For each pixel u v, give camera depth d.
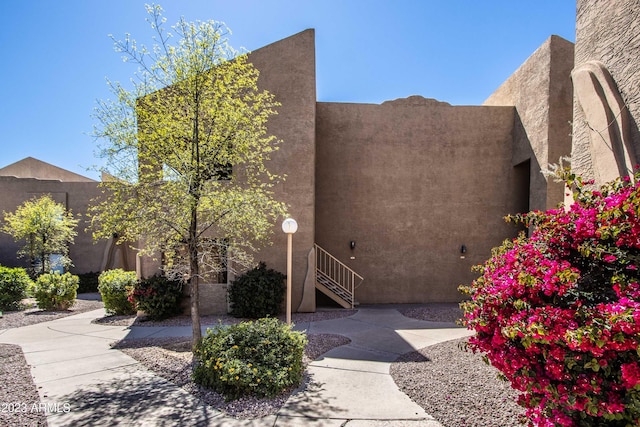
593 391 2.01
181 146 6.00
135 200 5.73
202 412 4.01
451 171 12.17
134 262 17.67
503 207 12.15
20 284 11.93
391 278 12.03
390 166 12.16
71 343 7.15
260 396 4.33
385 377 5.03
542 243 2.93
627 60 4.57
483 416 3.77
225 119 5.88
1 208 17.47
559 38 9.93
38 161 21.97
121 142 5.79
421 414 3.88
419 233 12.13
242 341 4.89
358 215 12.09
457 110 12.25
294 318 9.32
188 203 5.46
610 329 1.90
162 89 6.01
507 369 2.49
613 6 4.81
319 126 12.05
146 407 4.15
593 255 2.48
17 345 7.03
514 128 12.02
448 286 12.11
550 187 9.84
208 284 9.98
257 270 9.63
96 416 3.94
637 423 1.95
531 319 2.20
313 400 4.28
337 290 11.22
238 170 7.73
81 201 17.75
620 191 2.78
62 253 17.05
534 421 2.55
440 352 6.22
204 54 5.84
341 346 6.67
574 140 5.56
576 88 5.32
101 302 13.27
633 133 4.46
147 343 7.08
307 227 10.14
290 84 10.15
